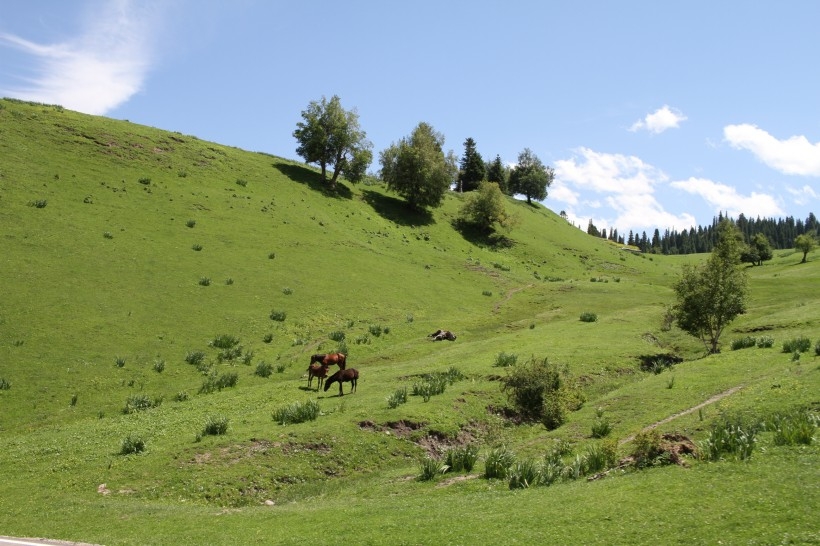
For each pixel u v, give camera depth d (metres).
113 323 40.16
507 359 34.19
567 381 29.19
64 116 76.00
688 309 39.00
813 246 117.44
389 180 98.00
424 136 99.00
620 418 23.98
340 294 55.69
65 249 48.09
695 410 22.44
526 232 105.44
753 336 42.81
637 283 77.25
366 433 23.23
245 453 20.78
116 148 73.50
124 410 30.33
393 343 46.44
